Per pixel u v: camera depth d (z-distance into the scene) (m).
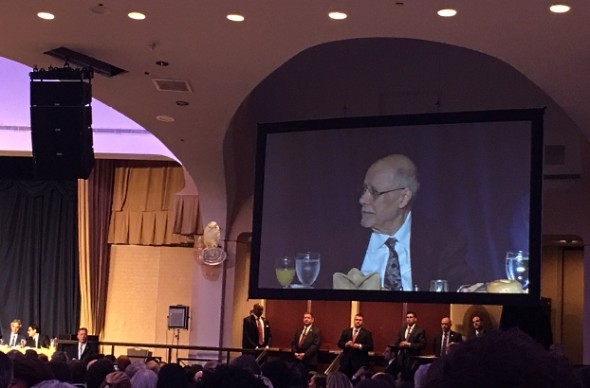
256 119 12.74
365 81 12.22
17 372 3.20
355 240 10.86
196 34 8.91
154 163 15.29
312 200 11.12
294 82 12.47
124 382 4.58
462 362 0.77
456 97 11.90
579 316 14.48
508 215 10.09
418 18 8.24
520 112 10.06
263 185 11.35
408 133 10.66
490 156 10.21
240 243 13.38
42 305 15.66
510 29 8.27
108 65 9.83
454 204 10.39
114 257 15.52
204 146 12.20
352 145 10.95
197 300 13.30
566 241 13.34
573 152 11.64
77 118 9.16
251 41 9.02
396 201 10.66
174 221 13.60
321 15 8.30
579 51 8.52
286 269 11.17
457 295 10.28
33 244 15.80
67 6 8.35
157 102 10.99
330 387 5.09
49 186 15.80
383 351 13.88
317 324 14.29
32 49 9.48
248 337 12.91
